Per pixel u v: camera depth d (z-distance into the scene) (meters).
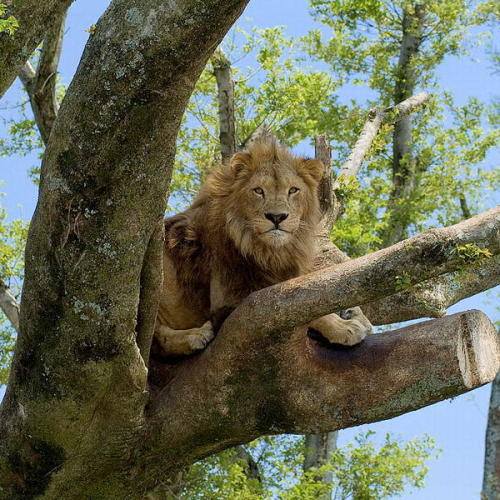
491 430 15.90
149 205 9.94
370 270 10.31
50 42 19.62
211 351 11.58
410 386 11.26
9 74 12.12
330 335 11.49
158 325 12.45
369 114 21.19
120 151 9.62
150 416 11.85
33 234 10.34
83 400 11.02
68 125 9.70
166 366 12.41
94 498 12.20
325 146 16.58
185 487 20.08
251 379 11.45
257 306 10.98
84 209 9.91
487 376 11.36
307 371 11.39
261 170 12.59
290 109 26.72
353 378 11.40
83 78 9.55
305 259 12.78
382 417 11.43
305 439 28.03
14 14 11.83
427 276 10.10
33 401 11.12
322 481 25.06
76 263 10.10
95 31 9.59
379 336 11.71
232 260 12.45
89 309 10.32
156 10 9.16
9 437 11.66
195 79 9.43
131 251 10.07
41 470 11.79
